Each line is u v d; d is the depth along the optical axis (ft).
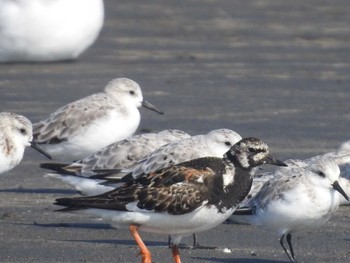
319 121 58.95
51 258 36.17
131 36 84.79
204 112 60.64
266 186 38.37
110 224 38.70
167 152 41.86
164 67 73.20
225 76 70.54
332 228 41.57
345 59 77.15
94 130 49.47
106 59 75.66
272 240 39.81
